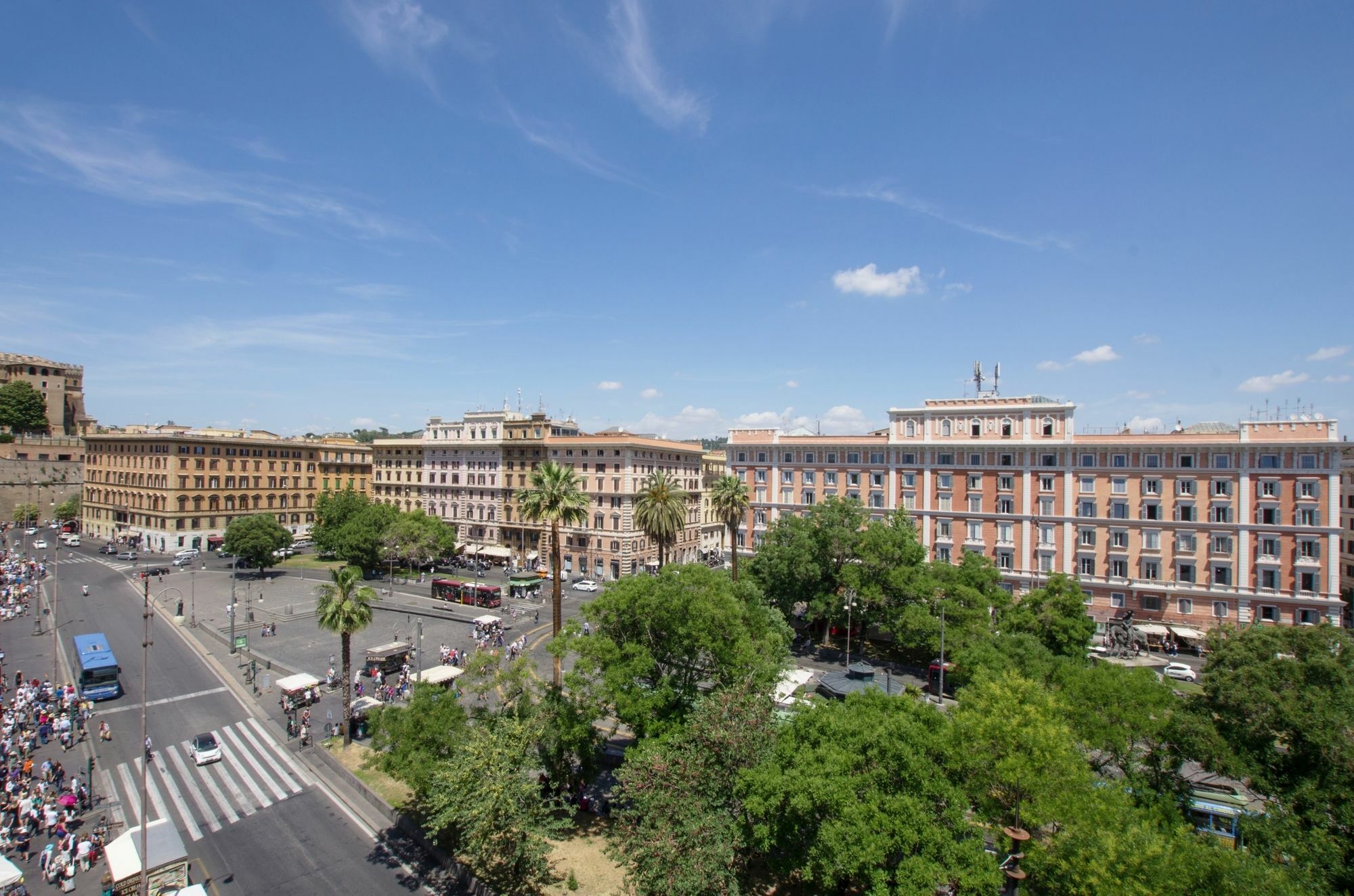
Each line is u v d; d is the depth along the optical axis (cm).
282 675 6325
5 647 7125
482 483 13150
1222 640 3834
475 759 3253
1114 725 3481
